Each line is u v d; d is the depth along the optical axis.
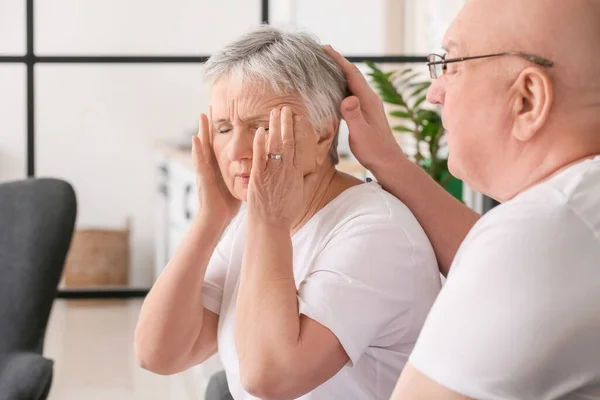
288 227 1.38
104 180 5.80
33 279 2.30
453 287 1.02
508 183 1.13
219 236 1.63
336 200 1.51
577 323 0.96
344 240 1.41
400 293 1.39
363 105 1.56
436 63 1.16
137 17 5.67
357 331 1.33
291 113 1.37
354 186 1.54
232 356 1.58
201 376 4.01
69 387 4.03
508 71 1.09
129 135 5.79
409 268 1.41
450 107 1.15
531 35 1.07
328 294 1.34
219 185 1.63
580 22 1.06
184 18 5.70
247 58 1.45
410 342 1.45
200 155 1.61
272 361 1.30
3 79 5.55
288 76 1.44
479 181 1.16
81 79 5.69
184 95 5.81
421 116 3.18
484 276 0.99
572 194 1.01
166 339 1.60
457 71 1.14
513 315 0.97
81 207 5.80
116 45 5.67
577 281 0.97
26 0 5.40
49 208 2.36
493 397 0.97
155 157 5.74
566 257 0.98
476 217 1.60
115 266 5.66
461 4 4.97
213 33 5.73
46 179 2.42
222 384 1.79
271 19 5.62
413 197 1.58
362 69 5.22
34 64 5.43
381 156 1.57
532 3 1.08
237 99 1.45
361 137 1.55
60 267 2.35
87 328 4.99
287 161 1.36
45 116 5.68
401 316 1.41
